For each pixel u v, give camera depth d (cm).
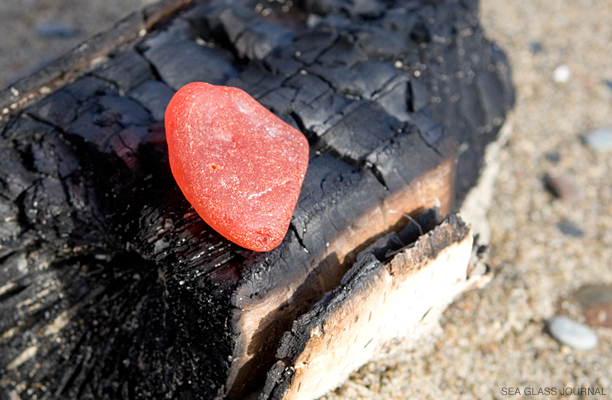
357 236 22
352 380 23
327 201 21
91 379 23
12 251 22
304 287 21
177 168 20
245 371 21
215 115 20
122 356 23
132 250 22
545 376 25
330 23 25
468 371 25
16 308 23
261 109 21
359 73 24
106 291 23
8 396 23
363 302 21
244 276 20
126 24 25
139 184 22
